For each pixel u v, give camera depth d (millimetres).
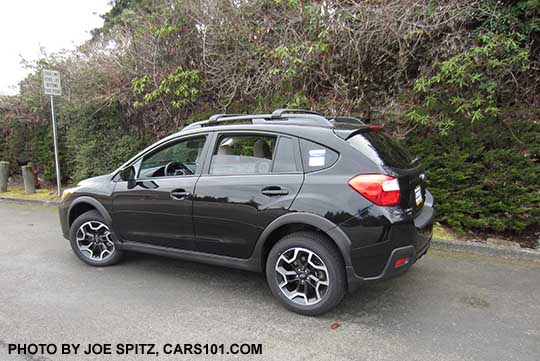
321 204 2996
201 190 3551
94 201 4258
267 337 2908
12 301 3564
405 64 5598
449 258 4500
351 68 6020
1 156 11758
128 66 7953
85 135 8883
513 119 4723
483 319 3115
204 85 7434
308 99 6273
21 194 9555
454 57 4855
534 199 4602
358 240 2906
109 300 3555
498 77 4805
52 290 3793
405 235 2902
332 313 3264
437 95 5195
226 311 3320
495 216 4863
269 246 3418
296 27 6406
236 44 7039
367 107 5879
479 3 5000
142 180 3986
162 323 3131
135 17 8234
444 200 5133
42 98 9664
